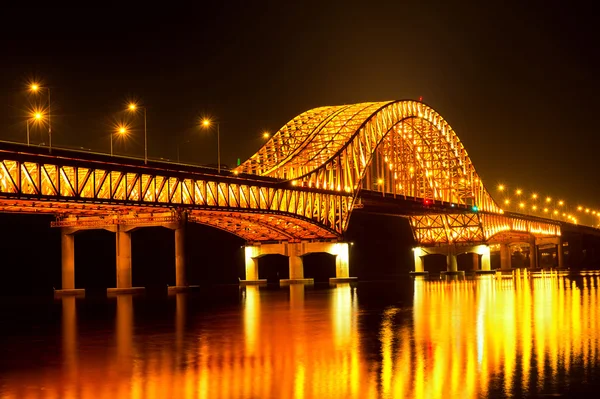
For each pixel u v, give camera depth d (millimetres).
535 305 76312
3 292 135750
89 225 116938
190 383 37344
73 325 63875
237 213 122625
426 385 36375
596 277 157500
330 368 40750
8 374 40250
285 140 155875
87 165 93812
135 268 174875
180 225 110125
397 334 54125
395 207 179875
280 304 85125
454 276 186625
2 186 86438
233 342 51188
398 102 172375
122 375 39594
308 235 147875
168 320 67062
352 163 152125
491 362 42000
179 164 111062
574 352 45031
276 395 34625
